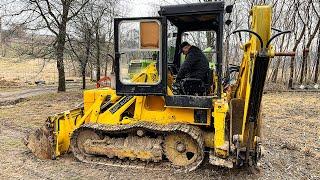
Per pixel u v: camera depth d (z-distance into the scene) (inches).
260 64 174.9
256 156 209.3
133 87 217.6
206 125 222.2
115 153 229.0
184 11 206.4
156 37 210.5
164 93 214.1
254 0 868.0
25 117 435.8
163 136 225.5
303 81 925.2
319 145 298.2
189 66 223.6
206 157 229.5
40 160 242.5
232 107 212.7
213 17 219.0
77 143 240.2
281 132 348.2
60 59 764.0
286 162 247.6
